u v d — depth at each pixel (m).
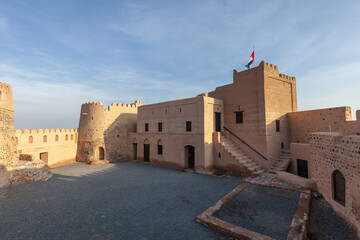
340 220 7.17
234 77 17.00
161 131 19.05
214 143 16.17
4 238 6.42
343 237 6.21
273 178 12.31
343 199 7.54
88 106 22.73
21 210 8.59
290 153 14.80
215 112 16.86
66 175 15.30
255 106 15.23
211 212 7.93
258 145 14.88
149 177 14.34
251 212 7.86
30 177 13.30
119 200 9.76
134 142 22.47
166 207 8.84
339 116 13.23
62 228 7.07
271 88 15.33
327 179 8.67
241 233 6.21
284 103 16.61
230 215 7.65
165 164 18.44
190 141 16.31
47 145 19.80
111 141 22.25
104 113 22.17
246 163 14.51
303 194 9.32
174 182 12.87
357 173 6.38
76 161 22.78
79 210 8.59
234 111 16.70
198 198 9.88
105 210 8.58
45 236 6.55
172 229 6.95
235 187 11.47
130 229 6.98
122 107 23.83
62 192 11.05
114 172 16.20
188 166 17.17
